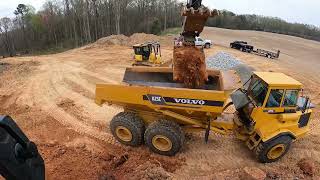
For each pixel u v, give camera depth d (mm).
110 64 21312
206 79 8820
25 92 14453
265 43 41000
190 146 9141
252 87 8531
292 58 30406
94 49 29109
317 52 36062
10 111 12117
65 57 24547
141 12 59688
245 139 8727
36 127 10484
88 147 9047
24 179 2480
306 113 8367
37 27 64938
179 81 8758
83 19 58531
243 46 31234
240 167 8289
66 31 62125
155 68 9500
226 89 8711
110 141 9398
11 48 64750
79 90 14797
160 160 8422
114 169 8016
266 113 7980
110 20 58250
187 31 8234
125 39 32594
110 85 8406
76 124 10656
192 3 7602
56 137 9711
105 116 11352
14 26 66688
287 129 8156
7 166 2367
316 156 9000
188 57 8555
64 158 8469
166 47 30641
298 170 8234
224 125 8508
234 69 16844
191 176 7848
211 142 9391
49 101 13125
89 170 7945
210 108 7848
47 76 17625
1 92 14617
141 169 7762
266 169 8219
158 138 8320
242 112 8648
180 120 8617
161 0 60812
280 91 7793
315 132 10500
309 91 16188
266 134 8062
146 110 8805
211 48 31969
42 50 59094
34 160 2633
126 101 8445
